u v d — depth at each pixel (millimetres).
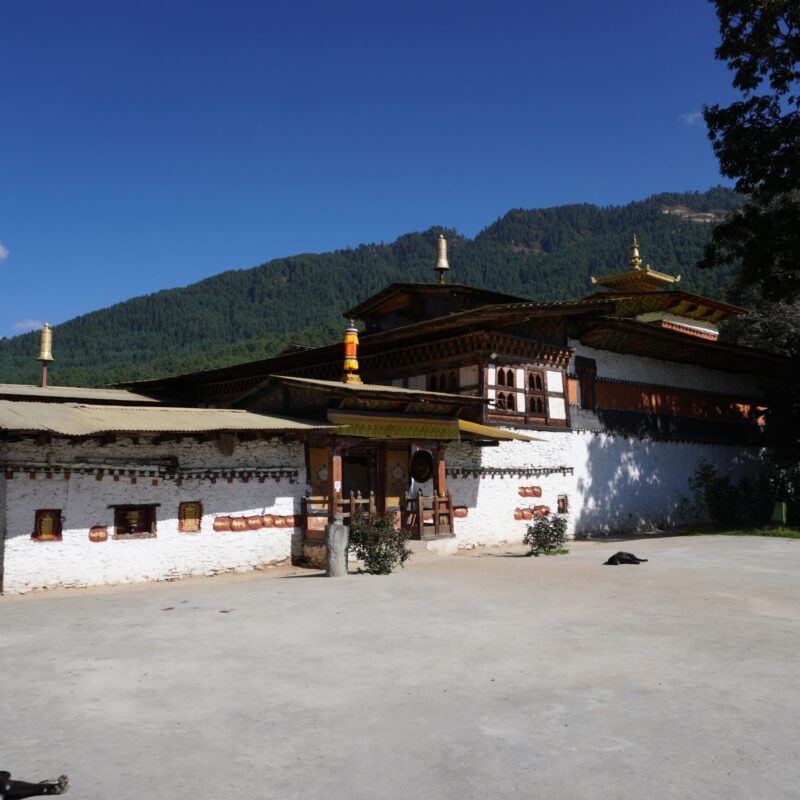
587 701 6605
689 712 6297
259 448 18094
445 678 7383
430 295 30656
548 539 20297
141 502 16047
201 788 4895
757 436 36250
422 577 14742
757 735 5758
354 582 14133
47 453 14875
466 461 23406
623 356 29844
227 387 37531
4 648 8961
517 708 6422
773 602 11773
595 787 4848
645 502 29688
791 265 28781
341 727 6012
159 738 5809
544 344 26359
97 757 5438
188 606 11930
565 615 10570
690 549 20641
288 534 18438
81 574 15047
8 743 5738
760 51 26641
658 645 8703
